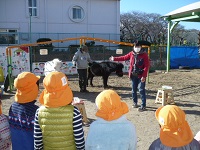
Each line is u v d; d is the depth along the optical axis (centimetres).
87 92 916
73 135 250
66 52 1653
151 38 4591
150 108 686
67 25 2616
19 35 2381
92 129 241
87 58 905
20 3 2472
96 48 1725
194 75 1363
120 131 237
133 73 648
